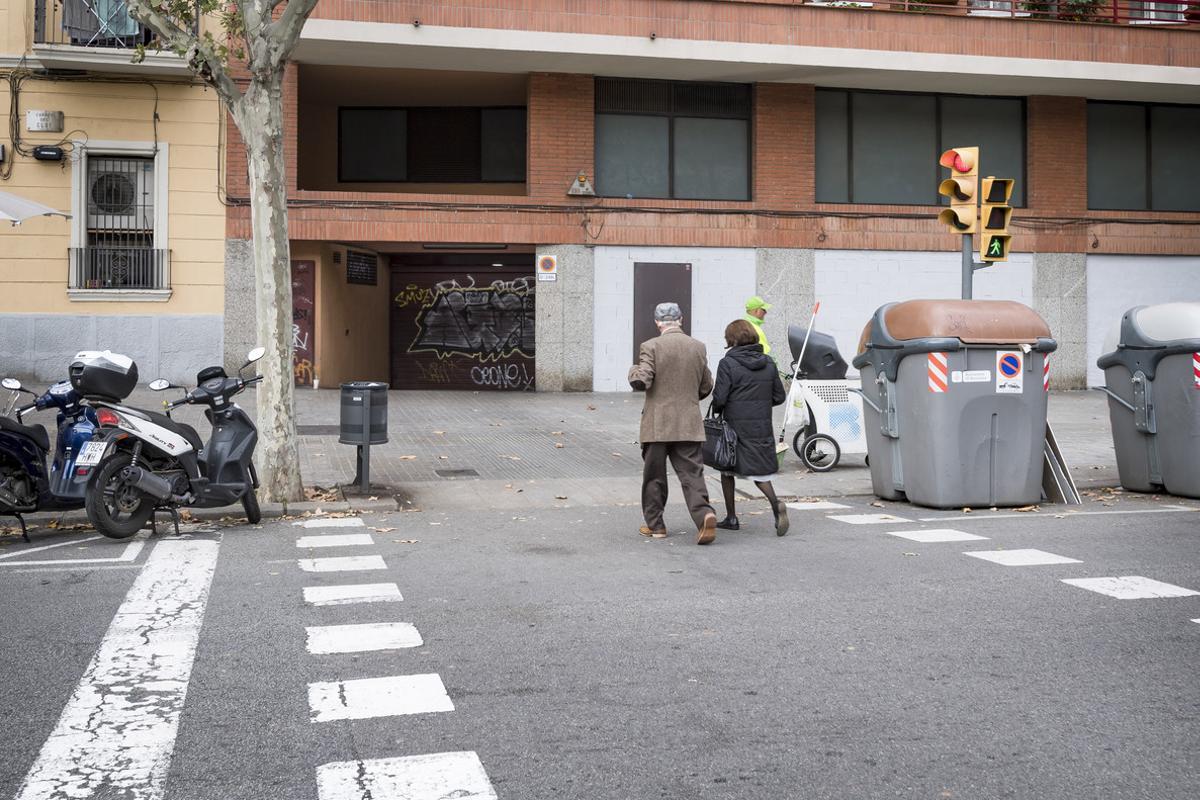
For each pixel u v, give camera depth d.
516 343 23.41
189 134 19.27
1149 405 10.68
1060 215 22.48
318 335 20.55
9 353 18.89
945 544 8.05
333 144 23.12
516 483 11.26
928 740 4.05
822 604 6.15
